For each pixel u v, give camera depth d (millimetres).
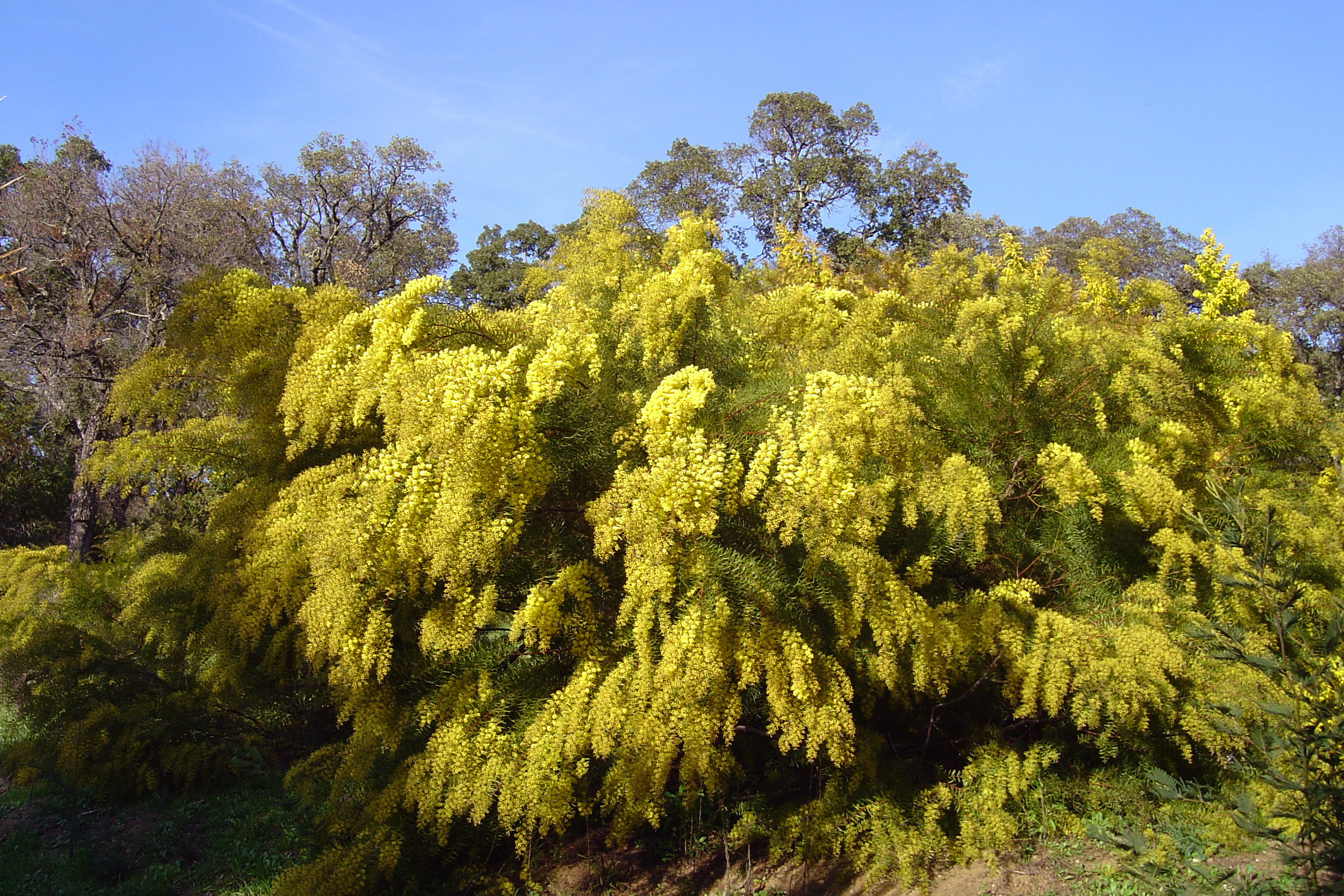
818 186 19688
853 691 3953
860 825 3934
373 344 3781
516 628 3576
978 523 3854
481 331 3816
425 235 24656
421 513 3451
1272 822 3102
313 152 21953
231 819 5355
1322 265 25547
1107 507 4605
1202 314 6793
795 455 3352
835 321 5223
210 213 19359
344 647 3676
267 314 4492
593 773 4285
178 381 4867
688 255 4512
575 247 5598
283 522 4207
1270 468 5598
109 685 6020
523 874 4117
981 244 20141
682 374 3467
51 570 7156
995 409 4691
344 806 4359
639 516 3295
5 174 21391
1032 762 4004
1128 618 4156
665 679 3410
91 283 17859
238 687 5277
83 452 15719
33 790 5953
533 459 3455
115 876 4676
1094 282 7062
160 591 5805
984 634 3967
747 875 4078
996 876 3668
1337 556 4422
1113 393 4766
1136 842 3209
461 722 3803
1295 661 2494
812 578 3729
